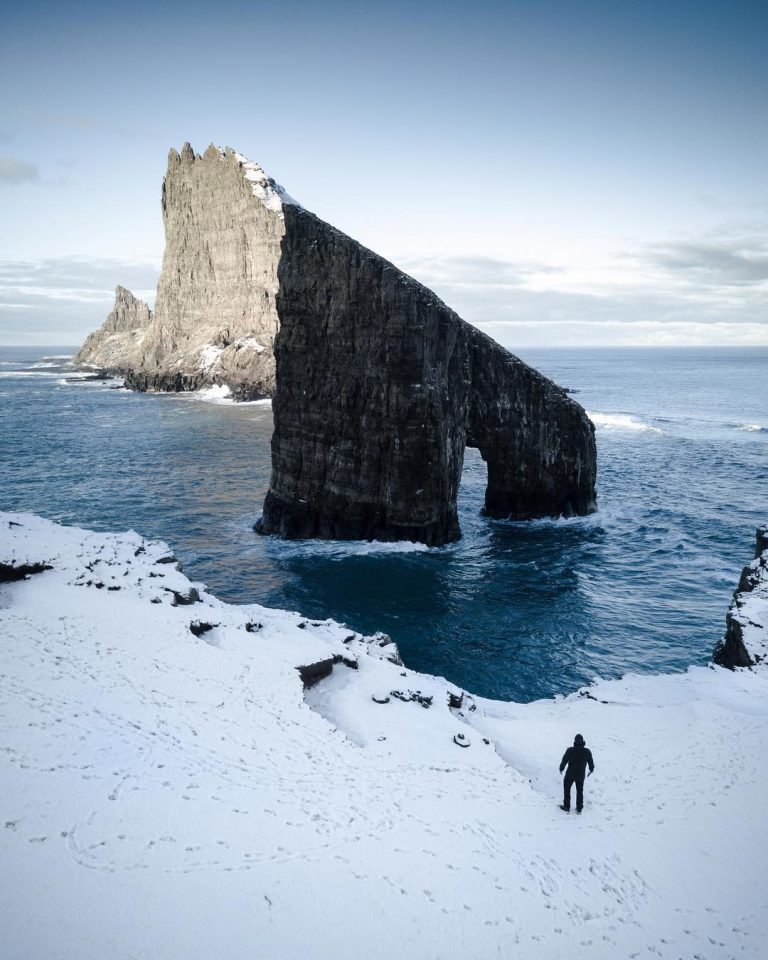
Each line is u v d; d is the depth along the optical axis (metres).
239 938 10.03
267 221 158.50
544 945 10.99
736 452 88.81
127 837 12.04
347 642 27.39
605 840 14.52
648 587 43.22
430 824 14.27
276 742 17.03
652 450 91.25
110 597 25.56
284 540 53.81
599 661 33.06
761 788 16.91
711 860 13.94
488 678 31.41
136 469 79.12
